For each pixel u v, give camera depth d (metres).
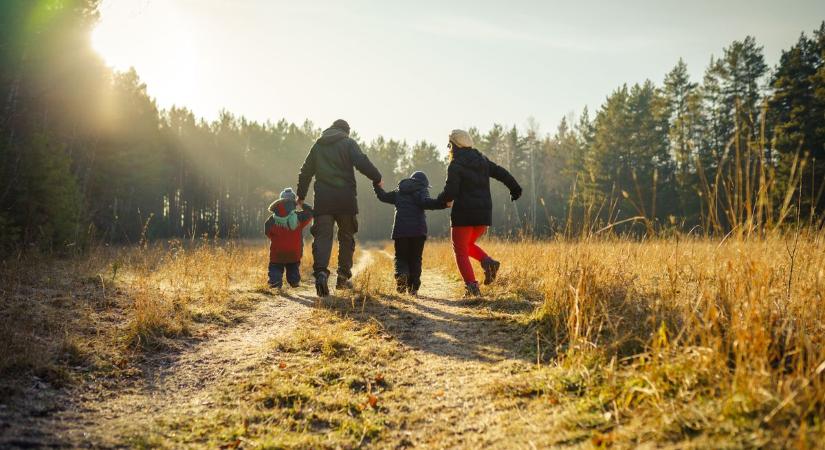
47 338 3.78
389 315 5.09
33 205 10.84
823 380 2.17
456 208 5.80
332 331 4.46
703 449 1.83
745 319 2.57
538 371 3.14
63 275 6.81
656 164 40.75
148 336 4.13
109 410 2.80
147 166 37.62
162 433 2.54
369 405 2.89
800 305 3.00
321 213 6.19
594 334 3.43
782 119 25.00
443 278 8.72
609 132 43.59
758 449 1.76
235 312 5.41
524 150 57.53
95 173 28.81
